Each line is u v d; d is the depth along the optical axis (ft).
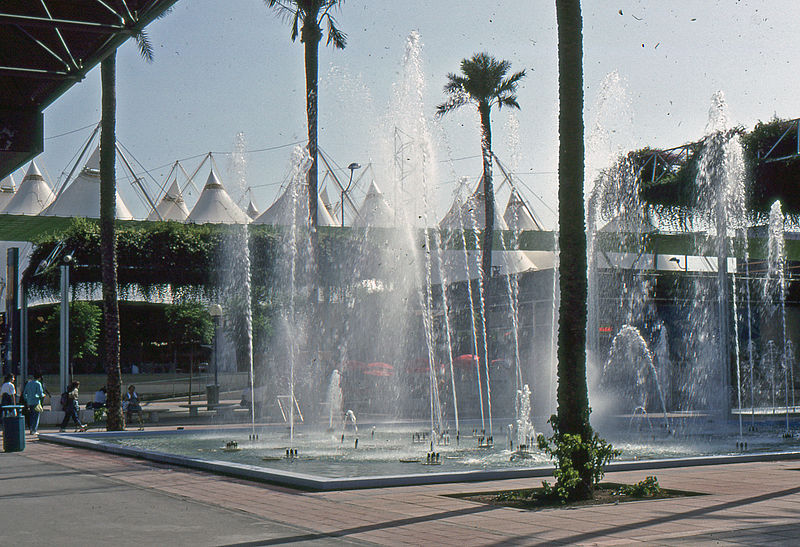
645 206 125.29
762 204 117.29
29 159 47.80
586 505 33.37
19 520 30.78
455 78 130.72
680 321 111.34
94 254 132.05
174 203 268.62
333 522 29.63
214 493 37.50
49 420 94.79
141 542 26.30
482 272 134.00
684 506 32.91
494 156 130.52
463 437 69.05
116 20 40.75
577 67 37.70
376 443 63.52
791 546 24.72
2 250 185.26
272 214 202.59
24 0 38.91
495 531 27.66
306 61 92.02
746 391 115.44
